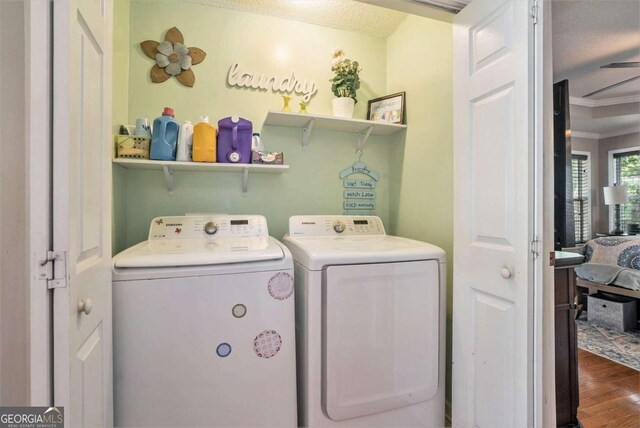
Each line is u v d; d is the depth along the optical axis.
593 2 1.68
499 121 1.13
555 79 2.82
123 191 1.63
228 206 1.89
